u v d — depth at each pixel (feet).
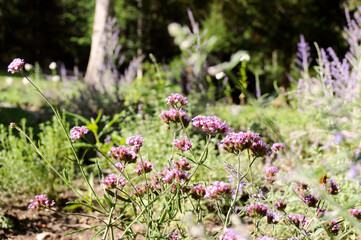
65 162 13.39
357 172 4.09
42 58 93.09
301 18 50.24
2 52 88.79
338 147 9.24
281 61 54.90
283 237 7.82
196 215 6.78
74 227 10.18
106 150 13.39
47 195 11.75
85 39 93.76
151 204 6.26
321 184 6.26
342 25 48.11
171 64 50.37
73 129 6.12
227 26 60.49
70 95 28.71
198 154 12.30
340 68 12.80
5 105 21.09
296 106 18.39
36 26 90.48
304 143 13.01
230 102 19.56
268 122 4.04
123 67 83.92
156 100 17.07
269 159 10.55
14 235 9.59
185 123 6.69
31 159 12.18
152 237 6.04
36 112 23.50
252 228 8.29
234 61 3.22
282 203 6.42
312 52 41.60
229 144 6.04
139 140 6.40
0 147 15.24
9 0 86.63
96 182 13.20
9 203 11.16
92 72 46.75
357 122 5.68
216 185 6.04
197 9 78.28
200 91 21.86
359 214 5.96
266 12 51.80
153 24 89.92
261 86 53.67
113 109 21.21
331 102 4.18
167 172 6.37
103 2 47.47
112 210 6.06
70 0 99.09
